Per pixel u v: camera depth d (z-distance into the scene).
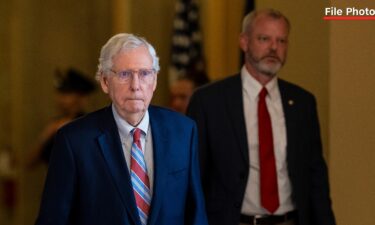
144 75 2.88
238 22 7.25
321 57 5.12
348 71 4.54
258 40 3.86
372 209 4.46
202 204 3.11
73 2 8.90
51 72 8.89
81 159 2.97
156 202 2.97
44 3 8.84
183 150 3.08
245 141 3.84
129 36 2.91
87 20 8.89
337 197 4.63
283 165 3.87
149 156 3.04
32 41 8.83
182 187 3.06
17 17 8.73
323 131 5.10
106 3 8.82
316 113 4.05
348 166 4.57
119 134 3.03
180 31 7.98
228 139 3.85
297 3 5.29
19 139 8.87
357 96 4.50
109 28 8.80
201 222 3.07
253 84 3.92
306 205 3.89
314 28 5.19
